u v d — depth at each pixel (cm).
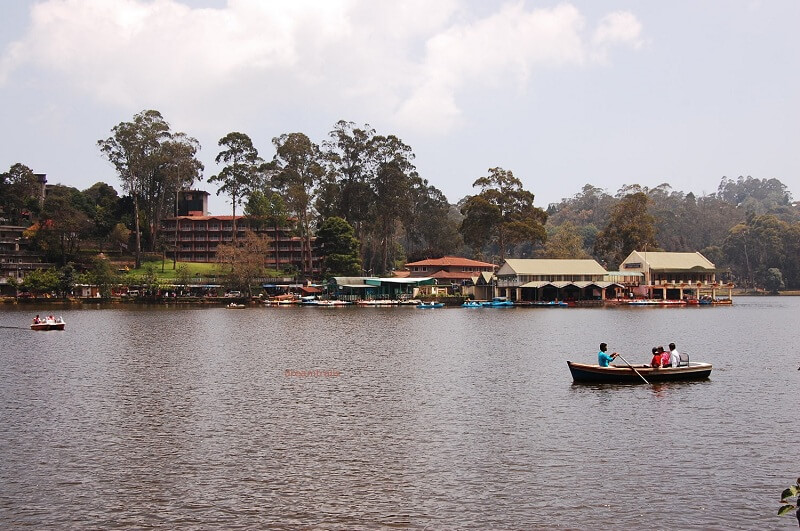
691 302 16712
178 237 18700
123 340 7400
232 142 17400
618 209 18625
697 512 2283
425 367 5328
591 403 3897
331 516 2244
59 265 16788
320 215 18500
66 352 6288
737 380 4662
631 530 2155
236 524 2188
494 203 17612
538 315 12400
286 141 17538
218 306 15062
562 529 2161
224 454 2884
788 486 2506
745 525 2189
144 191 18288
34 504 2341
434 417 3550
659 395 4125
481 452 2916
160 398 4044
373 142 18275
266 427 3334
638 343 7194
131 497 2402
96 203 19325
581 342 7281
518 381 4650
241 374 4956
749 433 3219
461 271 18150
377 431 3259
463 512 2278
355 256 17212
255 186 17438
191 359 5775
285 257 18775
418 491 2459
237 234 18700
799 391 4250
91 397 4072
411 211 19650
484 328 9175
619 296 16838
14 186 17775
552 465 2742
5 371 5097
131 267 17425
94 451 2927
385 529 2153
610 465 2739
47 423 3412
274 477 2602
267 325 9612
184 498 2394
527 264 16425
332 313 12850
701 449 2953
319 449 2958
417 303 15875
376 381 4656
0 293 16088
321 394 4175
